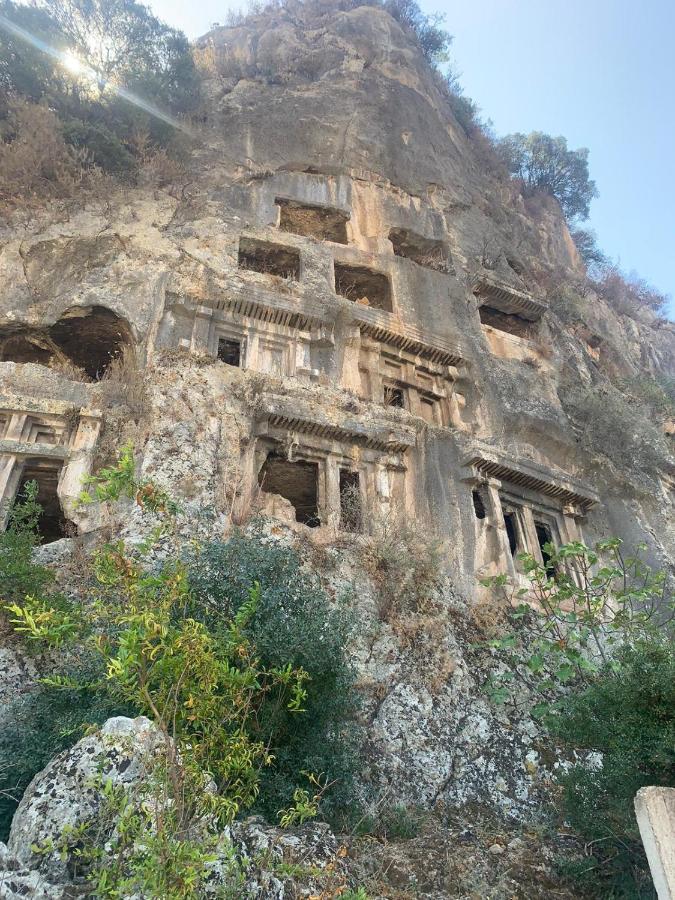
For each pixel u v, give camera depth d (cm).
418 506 1602
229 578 961
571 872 902
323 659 916
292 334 1792
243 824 704
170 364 1534
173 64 2517
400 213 2416
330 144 2505
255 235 2020
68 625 579
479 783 1118
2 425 1395
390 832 949
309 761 871
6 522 1277
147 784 545
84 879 569
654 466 2125
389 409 1742
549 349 2277
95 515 1283
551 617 1480
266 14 3572
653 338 3925
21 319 1656
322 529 1449
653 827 615
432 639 1316
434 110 3025
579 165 4197
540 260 3011
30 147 1995
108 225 1877
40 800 616
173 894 461
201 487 1323
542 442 1922
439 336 2023
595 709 902
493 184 3275
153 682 643
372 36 3253
